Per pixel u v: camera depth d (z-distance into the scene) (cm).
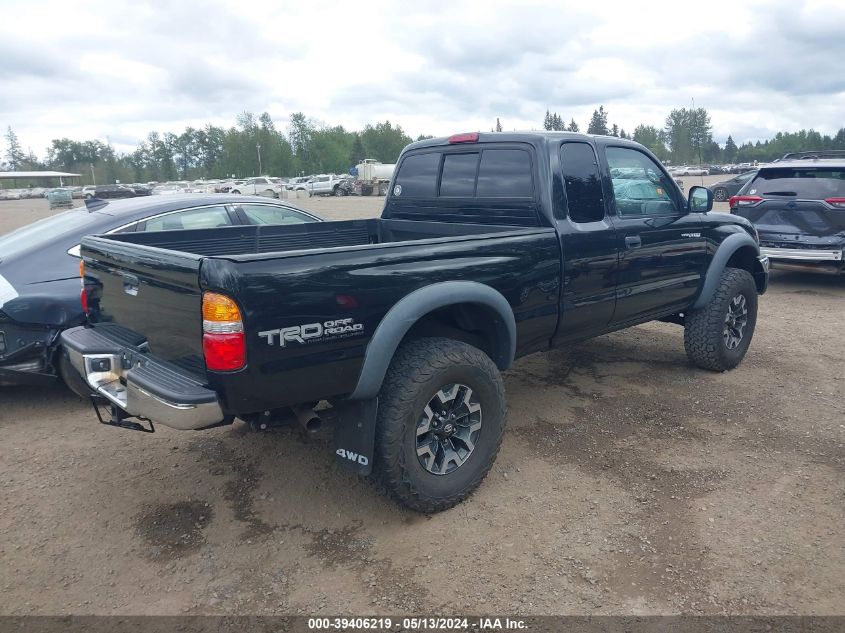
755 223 906
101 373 326
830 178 856
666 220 471
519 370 560
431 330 365
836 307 810
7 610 271
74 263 484
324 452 411
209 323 259
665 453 403
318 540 319
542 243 380
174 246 416
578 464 391
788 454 399
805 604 270
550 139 404
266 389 271
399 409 308
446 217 465
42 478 382
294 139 11188
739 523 326
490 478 375
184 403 262
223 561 304
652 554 303
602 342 645
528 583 285
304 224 479
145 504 353
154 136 12400
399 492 317
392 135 11688
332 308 283
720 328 524
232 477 381
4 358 452
